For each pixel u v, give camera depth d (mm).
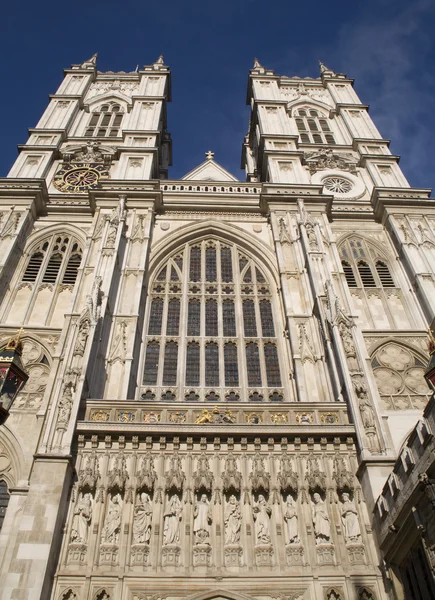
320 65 63688
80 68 60031
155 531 19219
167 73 59469
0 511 22406
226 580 18203
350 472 21062
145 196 38031
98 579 17953
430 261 34594
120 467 20766
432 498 15195
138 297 31094
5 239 34812
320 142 49938
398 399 28234
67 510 19547
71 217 38062
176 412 23094
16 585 16828
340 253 37000
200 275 35625
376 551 18984
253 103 57094
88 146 45719
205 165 49000
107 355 27672
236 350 31125
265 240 37188
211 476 20672
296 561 18750
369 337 31156
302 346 28688
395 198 39000
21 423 25516
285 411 23391
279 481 20766
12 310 32031
